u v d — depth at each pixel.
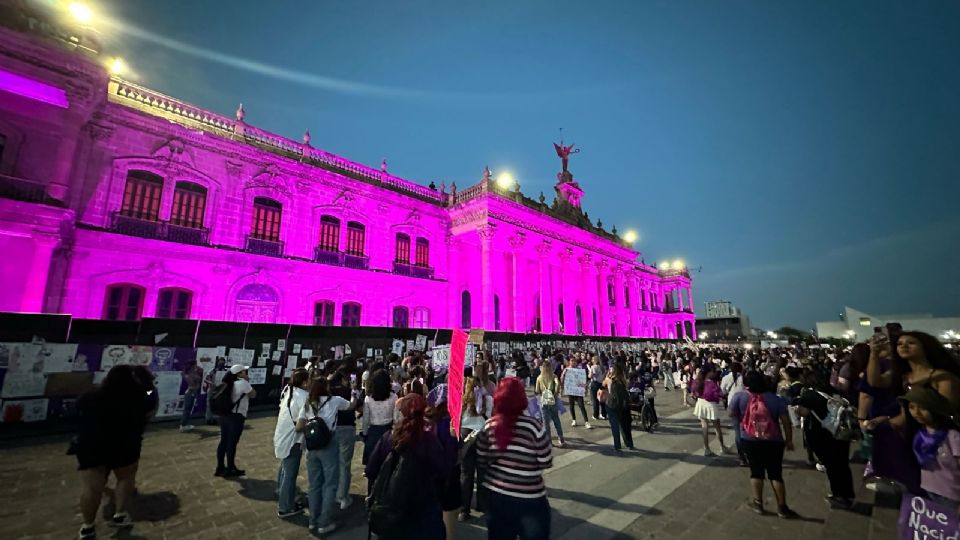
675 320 58.25
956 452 3.25
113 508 5.45
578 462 8.41
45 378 10.10
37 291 13.97
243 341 13.60
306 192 22.48
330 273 22.69
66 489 6.48
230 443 7.24
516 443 3.67
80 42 14.66
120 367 5.38
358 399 9.52
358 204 24.61
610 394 9.44
